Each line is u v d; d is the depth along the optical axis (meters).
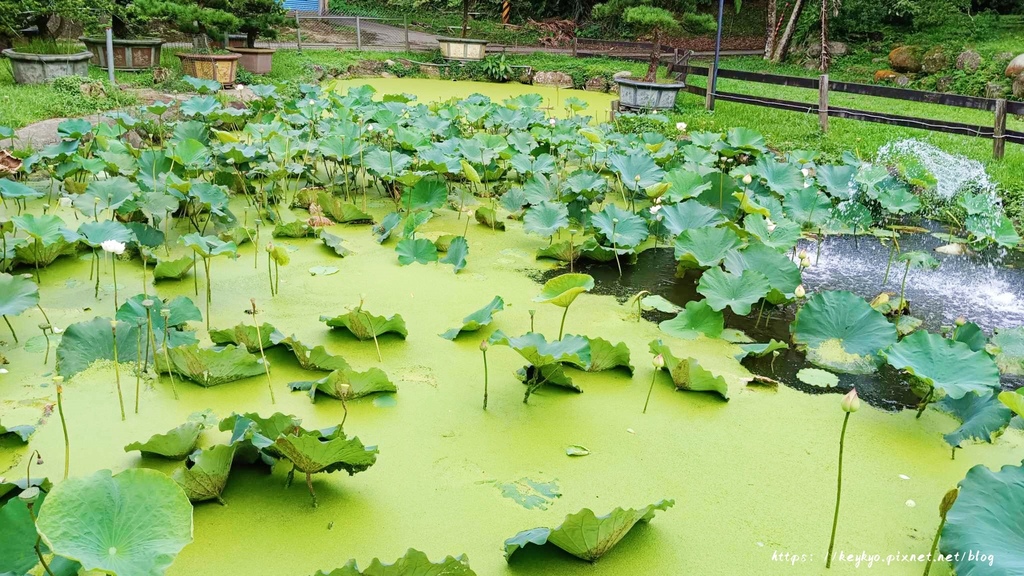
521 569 2.08
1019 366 3.36
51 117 6.70
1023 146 7.25
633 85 9.73
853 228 5.50
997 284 4.53
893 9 14.46
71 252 4.12
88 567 1.61
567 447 2.65
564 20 20.11
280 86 10.05
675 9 15.54
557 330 3.59
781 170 5.64
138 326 2.88
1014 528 2.02
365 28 17.28
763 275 3.61
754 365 3.34
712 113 9.49
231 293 3.83
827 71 13.80
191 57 9.55
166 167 5.08
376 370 2.82
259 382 2.98
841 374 3.28
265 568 2.03
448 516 2.27
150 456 2.45
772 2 15.80
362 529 2.20
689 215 4.55
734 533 2.27
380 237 4.72
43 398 2.75
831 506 2.42
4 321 3.35
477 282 4.14
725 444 2.73
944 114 9.87
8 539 1.81
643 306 3.90
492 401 2.93
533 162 5.87
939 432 2.87
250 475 2.41
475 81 13.89
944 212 5.87
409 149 6.08
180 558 2.05
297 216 5.25
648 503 2.38
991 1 15.13
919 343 2.98
